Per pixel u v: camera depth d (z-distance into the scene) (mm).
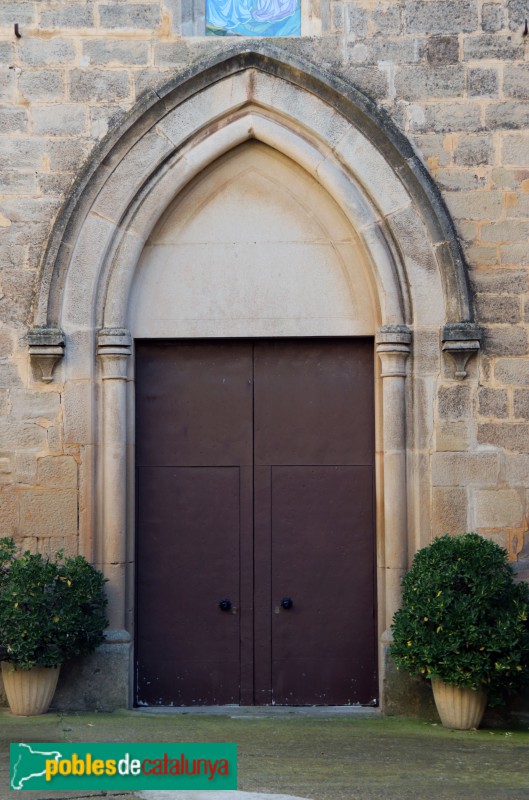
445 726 7914
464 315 8336
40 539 8375
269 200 8766
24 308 8445
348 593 8727
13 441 8398
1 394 8414
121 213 8453
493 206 8469
